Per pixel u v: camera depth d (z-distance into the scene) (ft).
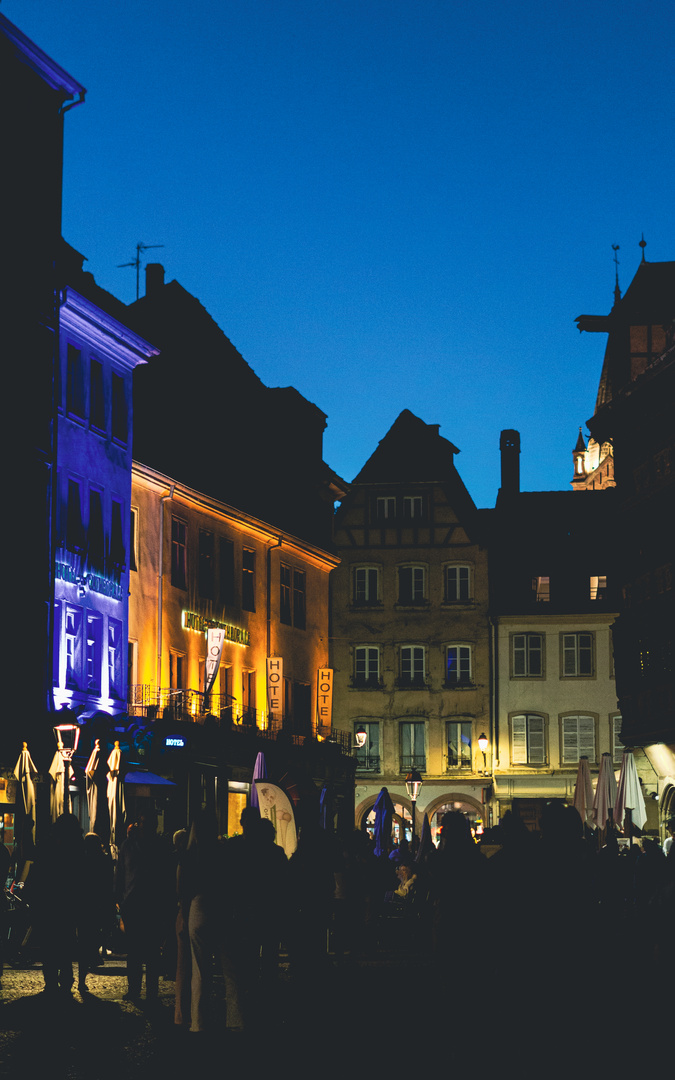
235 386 148.25
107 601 113.60
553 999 24.50
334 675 195.83
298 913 47.50
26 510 100.94
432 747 192.54
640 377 141.38
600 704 189.16
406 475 198.39
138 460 121.60
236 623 143.54
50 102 108.78
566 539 194.39
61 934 50.29
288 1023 44.80
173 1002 52.49
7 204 101.40
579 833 25.85
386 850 131.34
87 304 110.93
